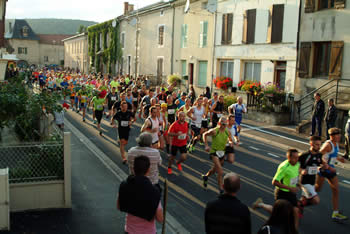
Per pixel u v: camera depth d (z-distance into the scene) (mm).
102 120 17047
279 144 12812
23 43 85500
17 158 6387
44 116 7957
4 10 22578
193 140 11141
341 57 14883
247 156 11000
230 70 21938
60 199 6496
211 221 3654
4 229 5535
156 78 29891
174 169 9352
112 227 5809
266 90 17203
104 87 13977
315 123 13656
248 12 19734
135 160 4004
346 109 13141
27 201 6336
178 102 12375
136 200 3840
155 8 30078
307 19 16375
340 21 14914
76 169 9023
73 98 19906
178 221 6234
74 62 61312
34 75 32156
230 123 8102
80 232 5590
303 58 16578
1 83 9609
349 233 5910
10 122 8016
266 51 18766
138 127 15562
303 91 16688
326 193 7891
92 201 6895
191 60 25547
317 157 5840
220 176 7387
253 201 7215
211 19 23141
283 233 3592
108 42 42750
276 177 5574
